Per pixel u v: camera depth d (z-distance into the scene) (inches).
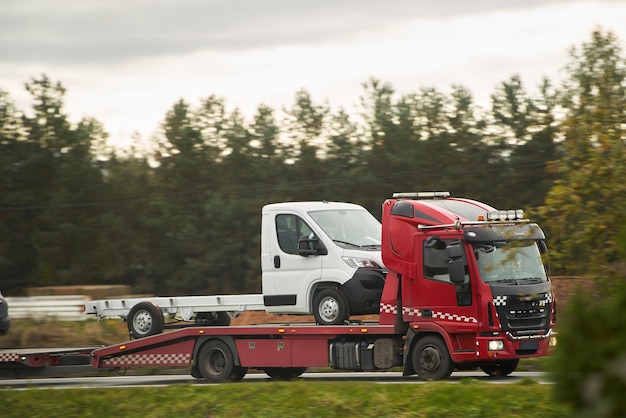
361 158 3105.3
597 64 1003.3
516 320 1073.5
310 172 3176.7
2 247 3218.5
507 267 1090.1
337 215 1206.3
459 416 818.8
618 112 929.5
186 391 995.9
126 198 3316.9
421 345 1109.7
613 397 300.5
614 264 832.3
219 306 1261.1
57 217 3245.6
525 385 895.1
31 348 1366.9
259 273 3036.4
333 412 874.1
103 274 3201.3
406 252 1116.5
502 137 2967.5
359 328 1133.1
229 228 3127.5
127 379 1350.9
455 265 1063.6
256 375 1341.0
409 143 3053.6
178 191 3284.9
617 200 876.0
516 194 2854.3
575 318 320.2
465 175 2933.1
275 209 1210.6
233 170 3282.5
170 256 3189.0
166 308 1300.4
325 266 1163.9
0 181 3272.6
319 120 3235.7
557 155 2824.8
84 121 3447.3
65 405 992.9
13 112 3388.3
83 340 1678.2
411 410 853.8
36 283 3206.2
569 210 880.9
